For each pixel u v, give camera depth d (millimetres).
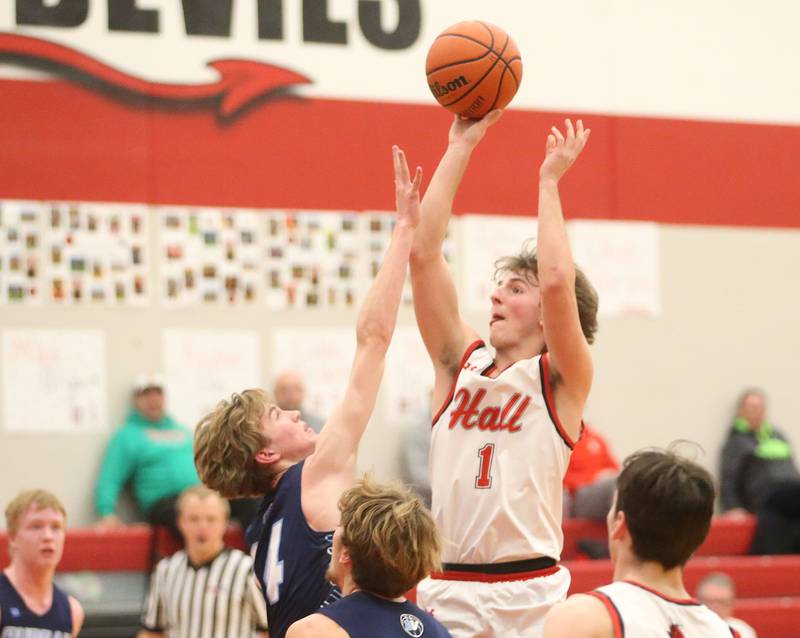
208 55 23297
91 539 18500
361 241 23672
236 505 18453
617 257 24953
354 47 24000
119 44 22922
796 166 26125
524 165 24547
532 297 9625
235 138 23297
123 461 21391
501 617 9047
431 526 7645
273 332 23000
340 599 7641
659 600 6875
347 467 8539
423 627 7586
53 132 22438
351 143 23812
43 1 22641
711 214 25609
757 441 24391
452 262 23906
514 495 9117
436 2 24422
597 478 20594
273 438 8766
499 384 9367
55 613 13211
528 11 24906
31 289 21969
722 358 25391
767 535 21000
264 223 23219
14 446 21531
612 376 24719
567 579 9359
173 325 22547
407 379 23219
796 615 18578
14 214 22047
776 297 25844
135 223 22625
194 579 15195
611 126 25172
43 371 21812
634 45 25438
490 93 9961
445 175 10023
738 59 25984
